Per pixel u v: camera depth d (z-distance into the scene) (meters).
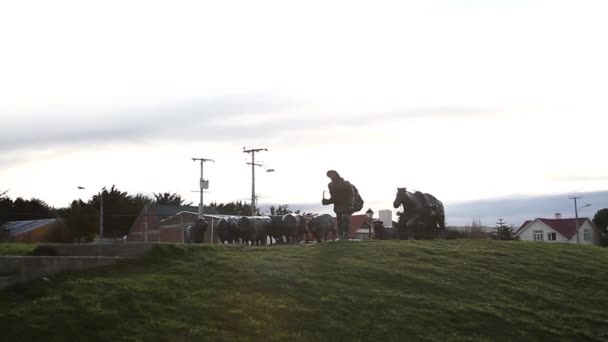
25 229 52.41
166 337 12.09
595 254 25.05
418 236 28.36
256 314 13.69
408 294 16.33
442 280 17.83
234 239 24.94
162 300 13.63
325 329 13.57
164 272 15.50
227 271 16.06
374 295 15.81
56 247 16.88
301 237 27.88
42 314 12.27
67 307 12.59
